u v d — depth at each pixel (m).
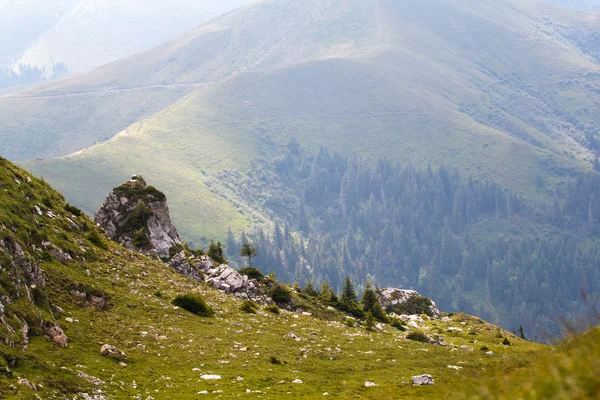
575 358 18.03
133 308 66.44
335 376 60.59
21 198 70.50
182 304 73.69
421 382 56.38
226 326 72.19
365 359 71.31
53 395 38.47
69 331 51.88
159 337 59.97
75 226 81.62
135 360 51.69
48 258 63.31
